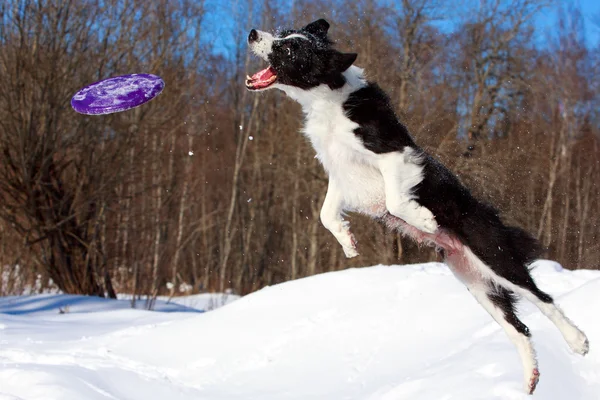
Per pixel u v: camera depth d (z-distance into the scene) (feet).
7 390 18.28
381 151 17.24
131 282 67.15
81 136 52.08
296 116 81.71
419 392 17.06
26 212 50.55
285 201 88.74
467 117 73.51
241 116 94.48
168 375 21.44
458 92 75.72
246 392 19.93
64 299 43.73
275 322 23.29
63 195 51.88
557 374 17.16
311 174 77.92
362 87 17.78
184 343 23.20
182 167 79.41
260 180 91.30
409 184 17.19
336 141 17.78
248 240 87.40
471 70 76.69
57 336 25.43
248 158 94.02
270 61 17.78
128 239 63.21
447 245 18.37
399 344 20.58
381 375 19.26
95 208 54.03
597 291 19.44
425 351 19.84
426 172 17.44
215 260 93.50
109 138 54.19
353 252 18.51
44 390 17.83
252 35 17.92
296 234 83.87
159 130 59.31
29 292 54.70
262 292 25.25
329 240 77.82
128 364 22.18
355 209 18.76
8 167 50.31
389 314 22.08
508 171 64.39
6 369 19.52
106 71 55.01
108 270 59.41
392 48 67.41
